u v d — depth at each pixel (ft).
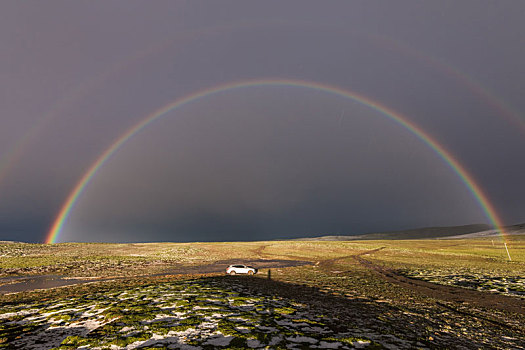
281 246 346.33
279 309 53.93
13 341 36.27
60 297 70.08
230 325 41.86
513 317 57.77
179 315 46.96
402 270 144.25
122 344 34.14
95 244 376.48
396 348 36.09
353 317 51.70
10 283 101.71
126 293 68.90
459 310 62.95
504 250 272.92
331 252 271.08
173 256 227.81
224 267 160.45
